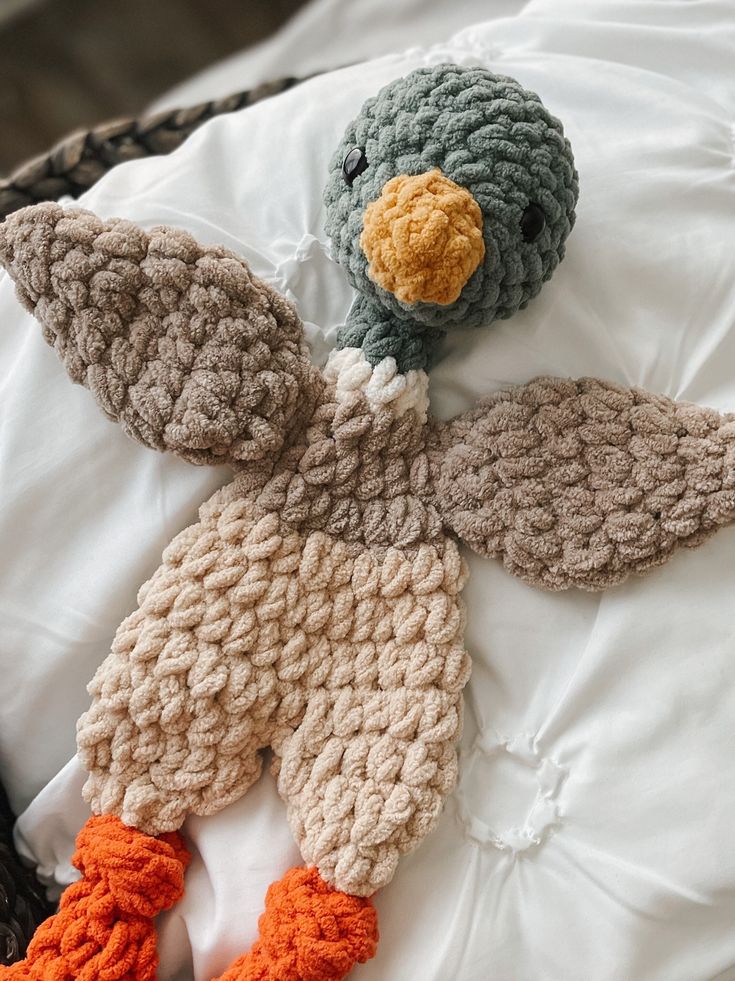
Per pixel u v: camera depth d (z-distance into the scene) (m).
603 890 0.62
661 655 0.64
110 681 0.62
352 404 0.64
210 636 0.62
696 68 0.78
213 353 0.61
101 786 0.64
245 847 0.64
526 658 0.66
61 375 0.69
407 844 0.61
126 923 0.61
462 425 0.66
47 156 0.86
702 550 0.65
